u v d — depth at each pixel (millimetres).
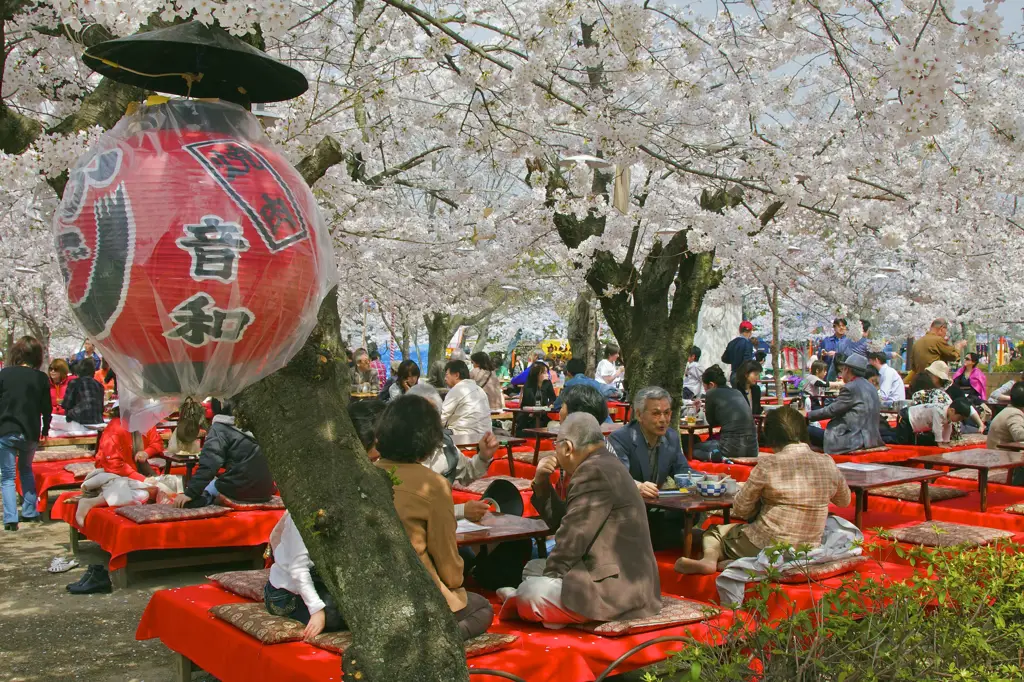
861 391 10312
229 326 2002
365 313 19406
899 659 3328
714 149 7238
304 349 2535
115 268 1956
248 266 1990
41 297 19047
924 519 7180
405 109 7633
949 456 7785
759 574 4734
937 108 3473
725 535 5492
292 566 4188
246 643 4074
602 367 16938
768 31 5250
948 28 3570
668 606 4582
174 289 1950
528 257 12141
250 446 7484
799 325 25594
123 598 6746
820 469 5227
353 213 9094
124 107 3324
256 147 2184
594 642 4152
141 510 7168
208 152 2072
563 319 31938
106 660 5402
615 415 15641
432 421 4098
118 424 7836
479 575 5520
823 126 7359
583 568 4363
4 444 9180
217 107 2221
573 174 7918
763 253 9266
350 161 7422
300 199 2162
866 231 7613
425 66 6109
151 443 8852
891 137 5488
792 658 3465
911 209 7578
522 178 10742
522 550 5492
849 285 14945
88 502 7648
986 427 13867
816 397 14672
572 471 4734
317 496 2402
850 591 3771
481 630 4141
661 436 6293
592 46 5195
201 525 7020
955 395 12602
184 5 2713
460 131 5957
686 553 5688
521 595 4406
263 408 2500
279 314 2066
